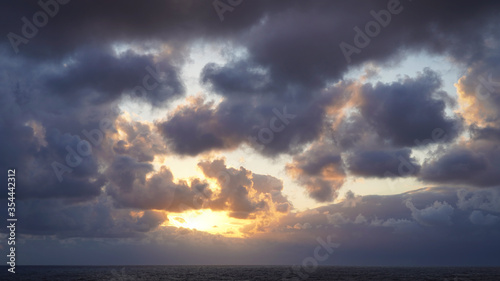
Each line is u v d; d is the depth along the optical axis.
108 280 155.00
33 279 162.75
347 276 177.12
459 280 152.38
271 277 169.88
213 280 151.00
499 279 158.00
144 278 166.00
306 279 154.88
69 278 168.38
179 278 166.38
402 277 172.25
